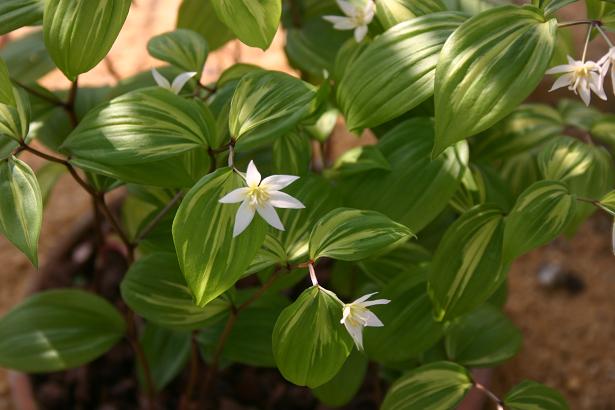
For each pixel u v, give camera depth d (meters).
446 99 0.44
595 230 0.97
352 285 0.62
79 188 1.03
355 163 0.52
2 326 0.58
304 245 0.49
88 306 0.59
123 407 0.69
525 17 0.45
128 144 0.46
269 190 0.44
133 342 0.60
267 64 1.08
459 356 0.55
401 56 0.48
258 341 0.56
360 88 0.48
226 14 0.46
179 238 0.43
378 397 0.66
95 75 1.03
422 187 0.51
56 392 0.69
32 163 0.98
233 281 0.43
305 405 0.68
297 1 0.61
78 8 0.45
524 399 0.50
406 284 0.53
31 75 0.59
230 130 0.46
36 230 0.45
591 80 0.46
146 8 1.17
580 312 0.90
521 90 0.44
